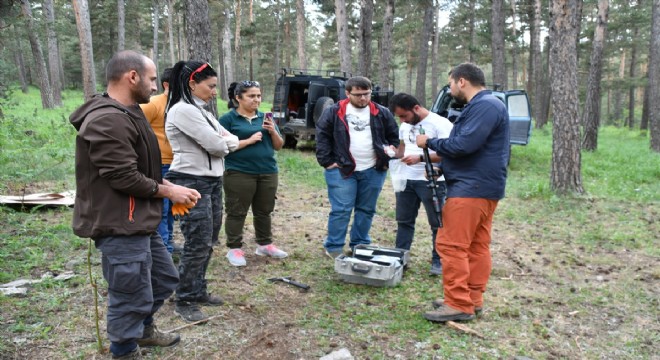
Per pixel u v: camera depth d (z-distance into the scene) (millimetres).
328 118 4652
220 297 3824
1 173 7426
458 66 3479
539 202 7859
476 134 3244
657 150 15930
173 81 3371
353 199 4824
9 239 4891
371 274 4180
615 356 3217
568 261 5121
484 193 3395
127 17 39812
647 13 27516
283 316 3615
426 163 3691
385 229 6168
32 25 12938
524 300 4074
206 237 3438
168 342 3092
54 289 3842
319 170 10188
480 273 3697
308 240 5535
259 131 4434
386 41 17078
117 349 2654
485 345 3289
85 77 17828
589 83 15633
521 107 11820
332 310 3754
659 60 15766
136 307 2568
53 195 6418
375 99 12719
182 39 43281
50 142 10516
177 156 3359
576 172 8094
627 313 3879
